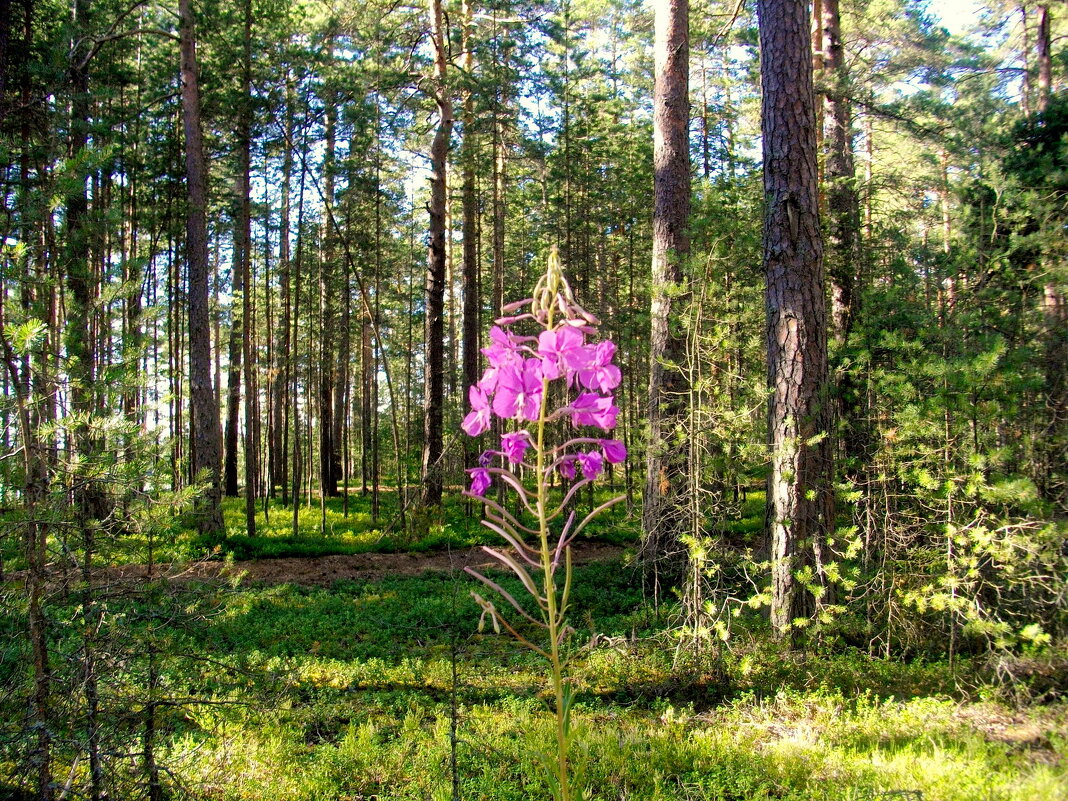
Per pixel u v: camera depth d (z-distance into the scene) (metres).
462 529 14.08
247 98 13.70
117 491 3.23
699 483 5.97
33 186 3.71
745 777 3.85
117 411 3.35
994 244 7.14
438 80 15.25
